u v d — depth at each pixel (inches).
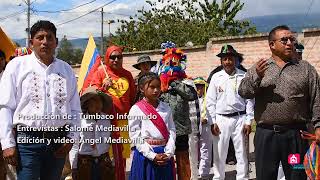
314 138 175.0
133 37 1021.2
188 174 251.0
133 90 270.5
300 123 179.2
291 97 174.9
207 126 305.6
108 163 222.8
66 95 169.8
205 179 310.0
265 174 182.5
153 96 206.8
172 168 210.8
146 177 205.2
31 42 168.9
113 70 266.8
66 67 174.6
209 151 307.9
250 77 179.0
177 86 249.0
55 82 167.5
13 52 249.9
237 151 268.8
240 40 570.9
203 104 307.9
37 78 165.2
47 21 168.1
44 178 172.4
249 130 266.8
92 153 218.8
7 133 162.7
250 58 562.9
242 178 268.2
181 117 247.8
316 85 175.5
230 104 267.6
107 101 228.5
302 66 177.5
